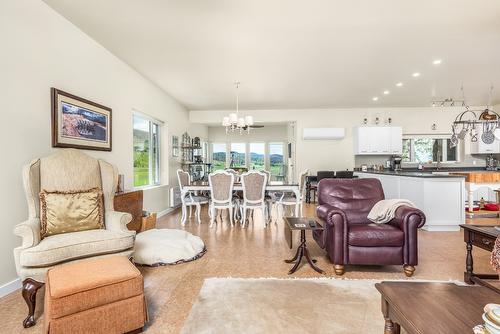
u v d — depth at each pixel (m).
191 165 8.27
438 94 6.29
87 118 3.39
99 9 2.82
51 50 2.85
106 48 3.78
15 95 2.46
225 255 3.35
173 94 6.26
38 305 2.19
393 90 5.93
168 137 6.31
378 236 2.71
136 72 4.74
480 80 5.22
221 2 2.68
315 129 7.64
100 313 1.68
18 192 2.49
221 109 7.93
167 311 2.08
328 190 3.44
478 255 3.30
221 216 5.69
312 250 3.56
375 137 7.45
